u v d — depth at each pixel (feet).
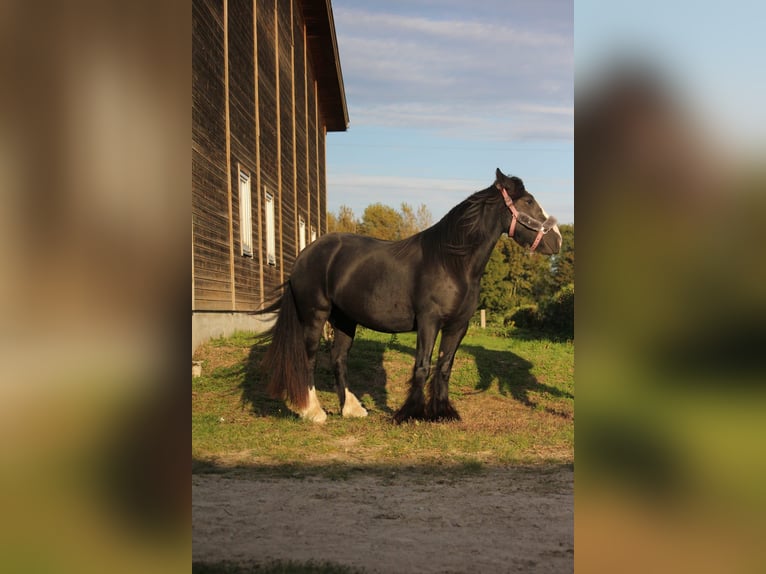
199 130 34.06
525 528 13.02
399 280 23.53
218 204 38.04
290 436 21.95
